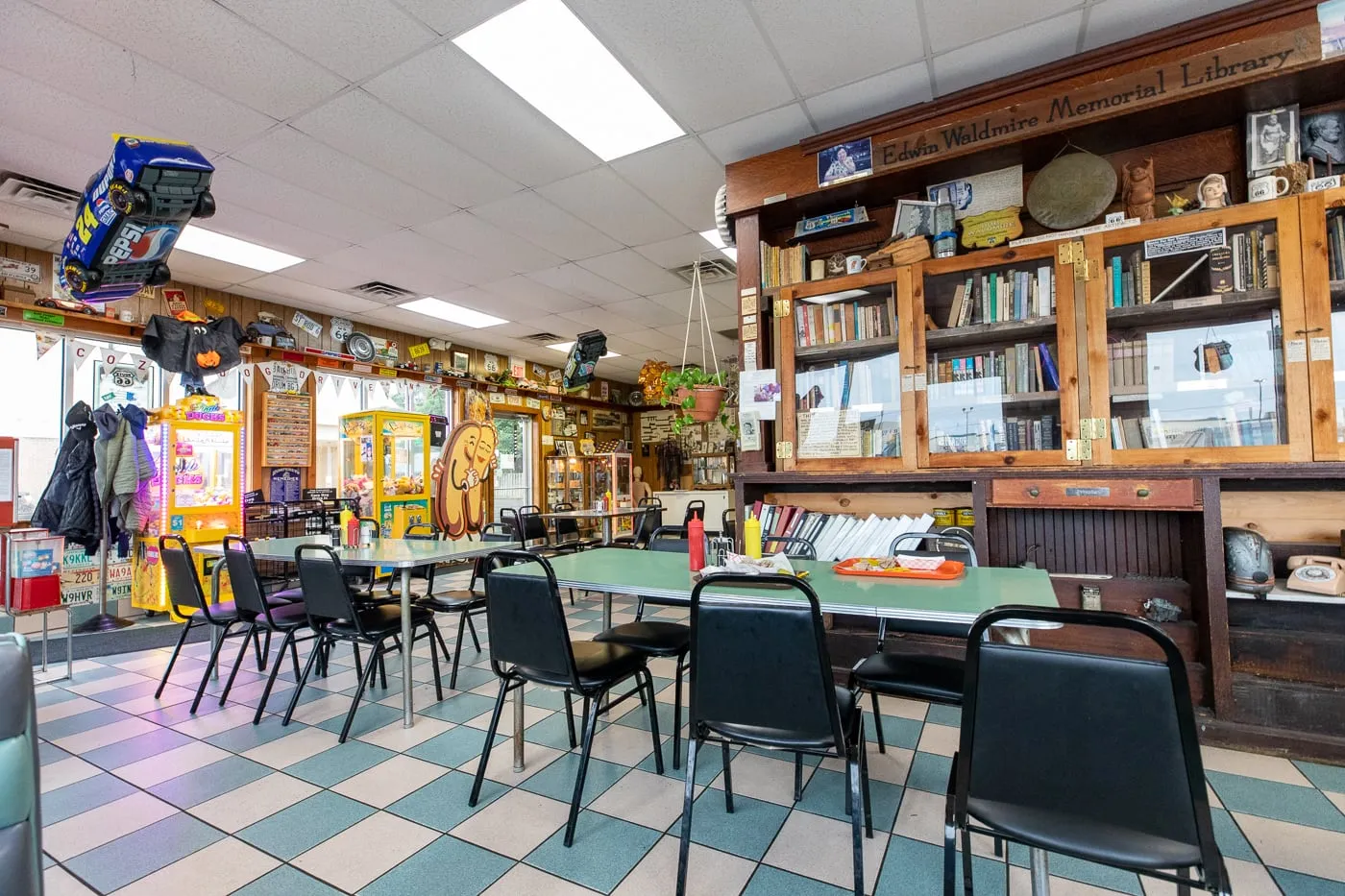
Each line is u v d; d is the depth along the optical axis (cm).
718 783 224
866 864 175
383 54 270
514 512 662
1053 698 110
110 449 474
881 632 246
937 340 313
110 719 290
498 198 409
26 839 105
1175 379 273
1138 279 276
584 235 475
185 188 279
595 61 282
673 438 1123
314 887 168
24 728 107
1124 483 265
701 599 170
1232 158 286
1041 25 268
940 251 316
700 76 296
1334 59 239
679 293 629
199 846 188
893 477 314
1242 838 183
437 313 678
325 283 566
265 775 233
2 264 451
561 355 917
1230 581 256
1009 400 303
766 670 152
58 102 294
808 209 363
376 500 627
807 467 336
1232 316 266
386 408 743
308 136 332
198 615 320
